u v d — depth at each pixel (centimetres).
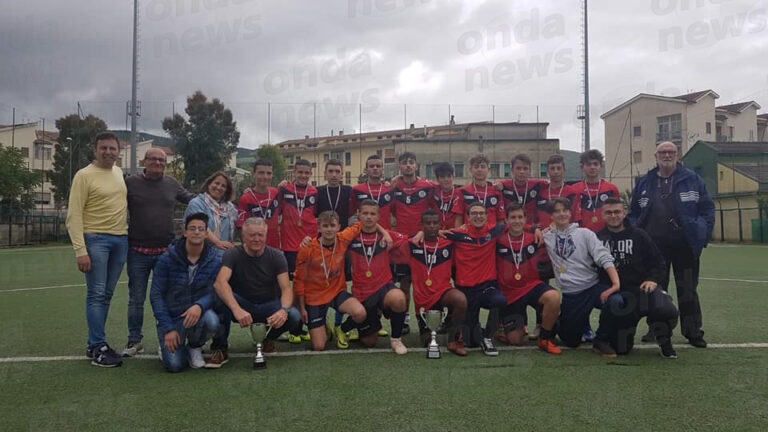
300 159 571
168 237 455
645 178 516
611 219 452
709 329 523
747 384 348
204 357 424
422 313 475
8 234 2333
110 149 425
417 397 325
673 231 480
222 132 1956
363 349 462
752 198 2420
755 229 2395
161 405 314
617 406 308
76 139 2650
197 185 1947
